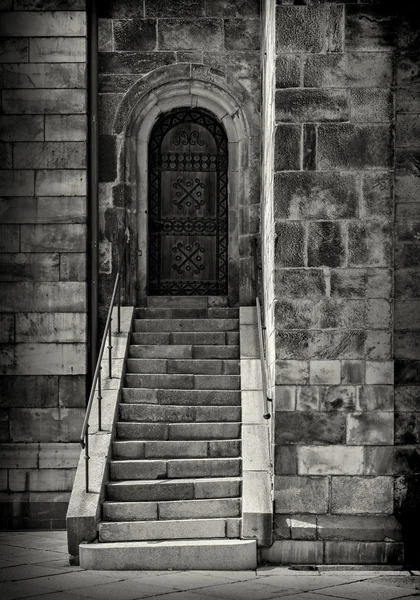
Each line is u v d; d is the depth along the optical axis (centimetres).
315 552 923
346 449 941
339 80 959
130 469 1020
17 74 1260
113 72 1302
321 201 955
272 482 959
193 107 1335
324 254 952
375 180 955
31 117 1257
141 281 1311
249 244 1302
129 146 1303
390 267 951
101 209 1287
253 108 1306
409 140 979
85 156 1255
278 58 962
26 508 1208
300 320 949
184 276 1345
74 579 859
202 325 1262
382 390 945
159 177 1344
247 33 1310
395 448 951
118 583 841
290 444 941
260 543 924
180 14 1309
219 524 948
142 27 1305
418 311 967
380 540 921
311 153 955
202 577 870
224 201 1345
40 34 1262
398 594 796
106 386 1126
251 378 1115
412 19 980
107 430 1055
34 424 1223
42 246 1244
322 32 961
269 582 847
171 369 1184
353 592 805
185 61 1305
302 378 945
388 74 959
